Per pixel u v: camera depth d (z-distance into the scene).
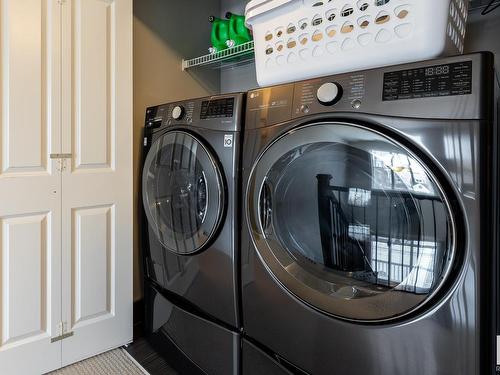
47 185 1.57
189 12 2.32
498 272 0.95
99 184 1.74
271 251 1.18
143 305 1.94
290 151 1.11
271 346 1.20
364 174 0.96
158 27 2.14
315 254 1.09
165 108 1.74
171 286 1.68
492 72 0.79
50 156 1.57
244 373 1.32
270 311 1.20
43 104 1.54
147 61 2.10
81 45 1.65
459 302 0.80
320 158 1.06
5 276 1.48
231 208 1.33
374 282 0.95
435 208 0.82
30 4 1.49
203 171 1.43
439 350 0.83
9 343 1.50
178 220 1.61
